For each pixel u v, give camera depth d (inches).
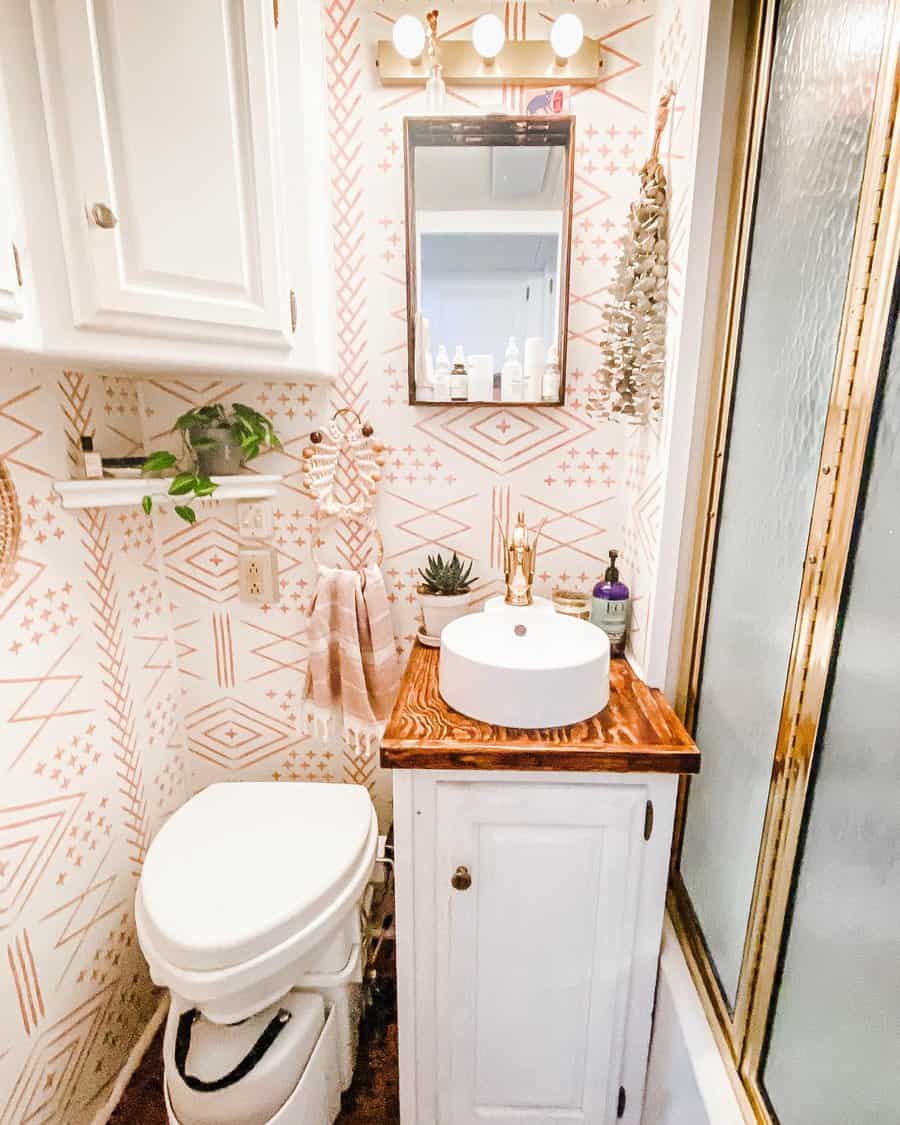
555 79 43.0
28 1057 36.7
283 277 36.4
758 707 30.4
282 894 36.0
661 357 39.0
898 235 19.2
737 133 33.2
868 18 21.4
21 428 36.7
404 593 52.7
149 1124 43.5
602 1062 39.4
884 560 20.0
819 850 24.2
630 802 34.8
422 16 43.3
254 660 54.6
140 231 30.7
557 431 49.0
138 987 49.1
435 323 46.7
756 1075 28.5
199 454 46.3
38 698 37.9
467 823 35.5
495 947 37.7
